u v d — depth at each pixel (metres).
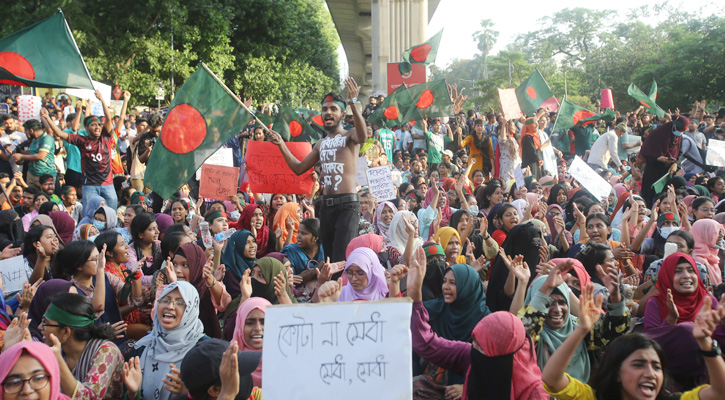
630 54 48.03
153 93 24.45
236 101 6.94
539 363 4.29
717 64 37.81
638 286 5.85
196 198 10.71
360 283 5.09
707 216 7.76
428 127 16.06
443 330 5.00
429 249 5.84
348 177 6.53
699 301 4.70
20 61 7.63
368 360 2.83
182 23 25.55
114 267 5.90
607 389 3.22
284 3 32.06
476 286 4.94
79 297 4.18
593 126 16.67
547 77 73.12
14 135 12.10
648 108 17.23
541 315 4.25
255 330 4.24
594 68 49.78
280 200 8.46
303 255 6.92
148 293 5.70
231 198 8.67
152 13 24.75
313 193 9.63
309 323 2.90
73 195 10.11
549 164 13.01
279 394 2.85
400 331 2.84
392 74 16.89
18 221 7.62
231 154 9.30
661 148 10.95
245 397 3.36
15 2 19.91
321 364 2.86
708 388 3.15
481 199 9.80
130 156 11.18
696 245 6.49
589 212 7.41
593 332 4.51
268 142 7.81
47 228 6.24
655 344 3.18
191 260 5.61
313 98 39.38
